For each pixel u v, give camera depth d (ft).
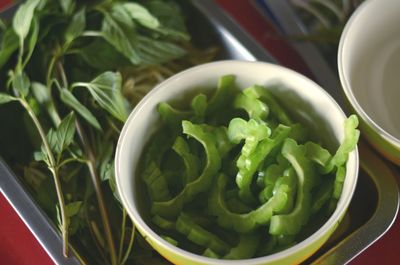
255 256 1.54
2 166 1.65
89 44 1.86
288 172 1.55
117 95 1.69
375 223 1.61
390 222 1.61
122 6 1.83
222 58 1.93
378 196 1.65
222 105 1.70
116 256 1.64
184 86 1.66
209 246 1.53
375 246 1.74
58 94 1.81
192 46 1.98
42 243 1.57
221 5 2.11
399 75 1.85
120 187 1.52
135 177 1.62
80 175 1.76
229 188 1.59
